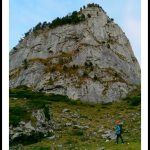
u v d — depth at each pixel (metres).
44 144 39.28
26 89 89.38
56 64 96.00
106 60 98.31
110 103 80.50
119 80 92.12
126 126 49.72
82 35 104.00
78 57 96.62
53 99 76.50
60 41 104.50
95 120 57.19
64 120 54.28
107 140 38.47
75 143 38.78
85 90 85.00
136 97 75.44
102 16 112.88
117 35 111.19
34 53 103.94
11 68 104.75
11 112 43.69
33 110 45.81
